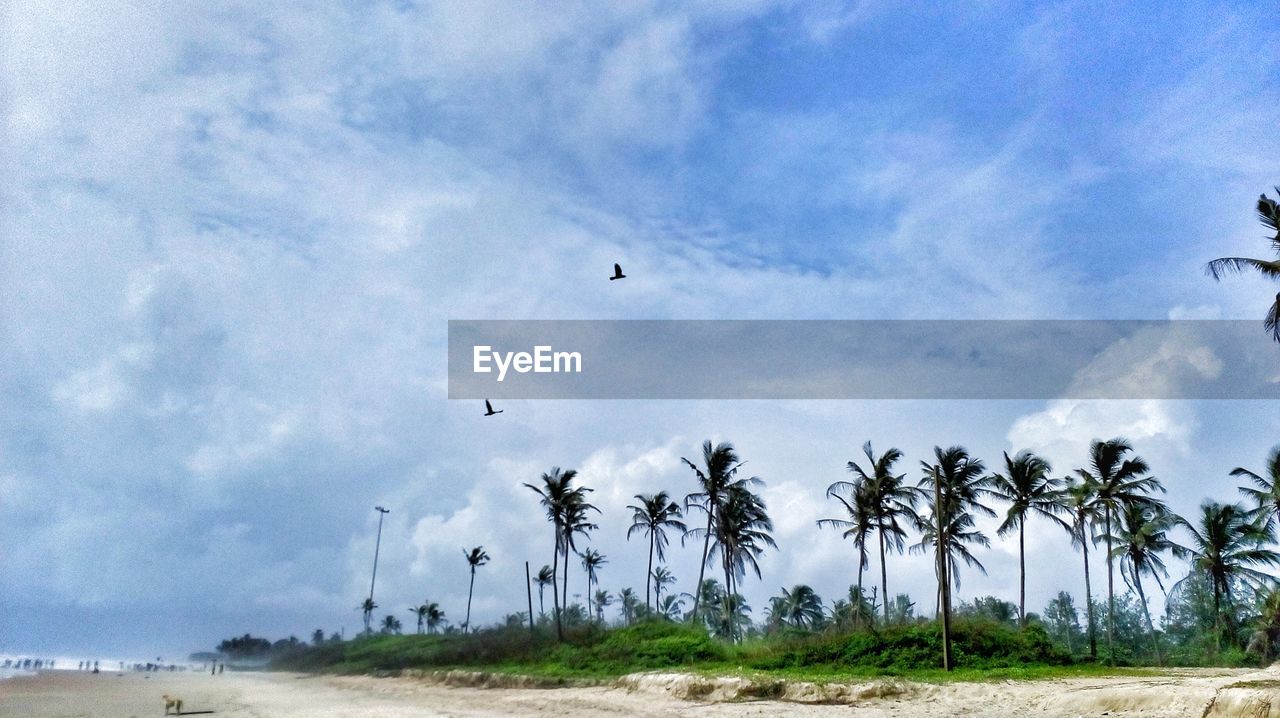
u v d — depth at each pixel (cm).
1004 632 3772
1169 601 6406
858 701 2611
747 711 2398
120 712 3016
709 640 4428
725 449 5609
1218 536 5197
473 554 9006
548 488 5997
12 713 3027
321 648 9719
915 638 3675
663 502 6019
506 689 3931
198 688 5062
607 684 3509
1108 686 2386
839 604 7281
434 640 7050
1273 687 1816
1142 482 4981
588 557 8219
